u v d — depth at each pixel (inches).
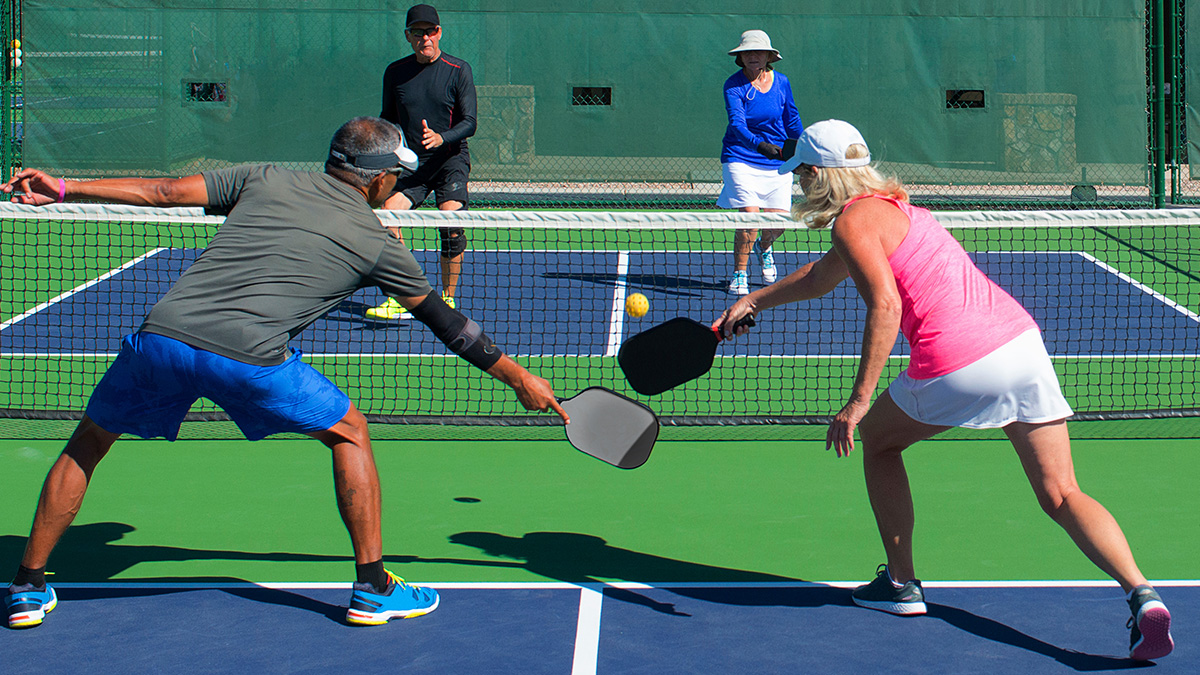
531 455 233.1
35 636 152.1
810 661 145.1
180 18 575.2
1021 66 581.9
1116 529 141.4
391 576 158.2
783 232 541.6
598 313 377.4
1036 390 142.2
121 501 205.3
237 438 242.5
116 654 147.3
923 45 580.4
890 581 158.2
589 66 582.9
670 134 585.3
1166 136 593.6
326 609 160.9
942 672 142.0
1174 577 170.2
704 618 157.9
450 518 198.4
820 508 202.1
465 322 155.2
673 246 513.0
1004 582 168.9
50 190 147.8
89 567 175.8
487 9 580.1
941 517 196.5
